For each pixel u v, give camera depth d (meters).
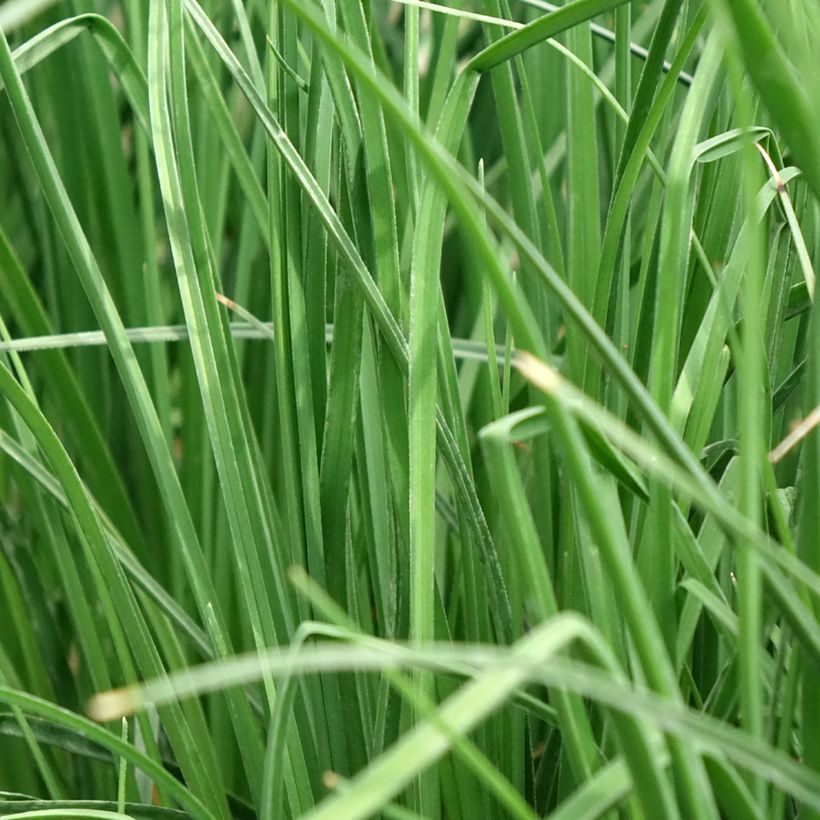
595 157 0.74
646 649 0.58
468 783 0.70
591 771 0.61
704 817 0.59
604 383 0.72
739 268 0.66
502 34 0.76
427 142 0.55
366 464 0.73
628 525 0.72
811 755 0.61
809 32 0.63
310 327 0.73
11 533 0.88
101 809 0.72
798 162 0.59
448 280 0.97
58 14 0.93
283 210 0.72
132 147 1.03
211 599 0.73
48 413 0.98
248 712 0.73
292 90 0.74
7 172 1.03
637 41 0.86
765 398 0.67
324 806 0.55
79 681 0.90
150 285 0.90
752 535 0.57
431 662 0.61
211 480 0.90
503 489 0.59
